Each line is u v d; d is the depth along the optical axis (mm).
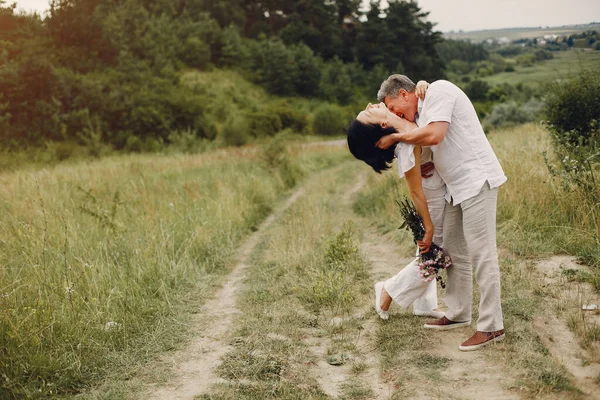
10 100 32344
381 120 3521
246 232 8422
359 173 18031
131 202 8727
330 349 3818
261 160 16719
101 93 35375
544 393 2932
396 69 90500
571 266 4590
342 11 113125
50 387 3311
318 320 4375
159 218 7402
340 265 5562
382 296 4164
